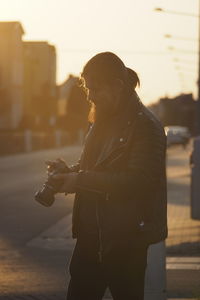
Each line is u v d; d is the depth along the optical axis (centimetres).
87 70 532
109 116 537
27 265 1279
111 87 530
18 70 7138
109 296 1022
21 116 7519
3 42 7119
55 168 537
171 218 1964
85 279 545
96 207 530
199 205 1895
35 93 7356
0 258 1354
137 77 554
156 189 533
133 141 526
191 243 1456
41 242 1562
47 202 529
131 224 526
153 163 521
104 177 519
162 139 530
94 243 537
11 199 2611
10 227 1819
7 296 1033
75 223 542
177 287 1077
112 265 534
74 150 7756
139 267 538
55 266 1270
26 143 7194
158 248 781
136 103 535
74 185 521
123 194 522
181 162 5466
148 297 781
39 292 1061
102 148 537
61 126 9000
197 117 4694
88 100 548
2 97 7256
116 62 531
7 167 4897
